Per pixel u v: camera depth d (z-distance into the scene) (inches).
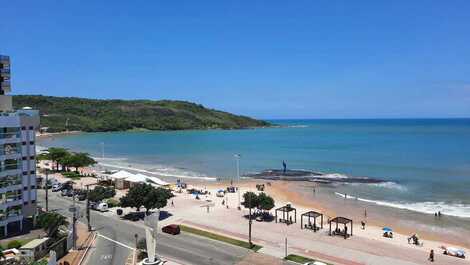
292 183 4645.7
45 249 1988.2
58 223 2249.0
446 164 5935.0
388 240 2425.0
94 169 5644.7
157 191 2881.4
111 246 2207.2
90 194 3112.7
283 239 2386.8
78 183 4215.1
